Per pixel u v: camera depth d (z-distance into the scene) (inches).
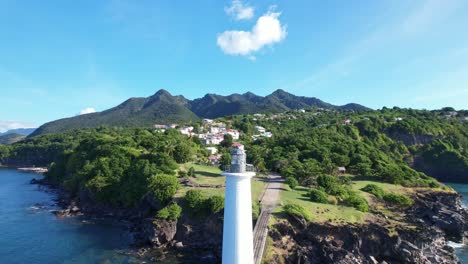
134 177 3346.5
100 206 3324.3
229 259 932.0
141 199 3024.1
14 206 3457.2
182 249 2240.4
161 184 2849.4
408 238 2228.1
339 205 2613.2
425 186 3627.0
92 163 3956.7
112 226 2775.6
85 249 2201.0
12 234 2481.5
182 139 5403.5
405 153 6899.6
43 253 2113.7
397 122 7736.2
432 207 3083.2
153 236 2285.9
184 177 3245.6
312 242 2064.5
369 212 2591.0
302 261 1914.4
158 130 7603.4
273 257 1802.4
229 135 6407.5
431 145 6919.3
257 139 6712.6
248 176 946.7
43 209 3348.9
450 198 3383.4
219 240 2245.3
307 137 5487.2
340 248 2032.5
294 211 2171.5
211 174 3538.4
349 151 4613.7
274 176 3656.5
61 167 5068.9
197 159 4498.0
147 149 4478.3
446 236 2773.1
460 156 6328.7
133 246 2276.1
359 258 2025.1
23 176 6250.0
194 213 2426.2
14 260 1991.9
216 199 2415.1
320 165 3804.1
